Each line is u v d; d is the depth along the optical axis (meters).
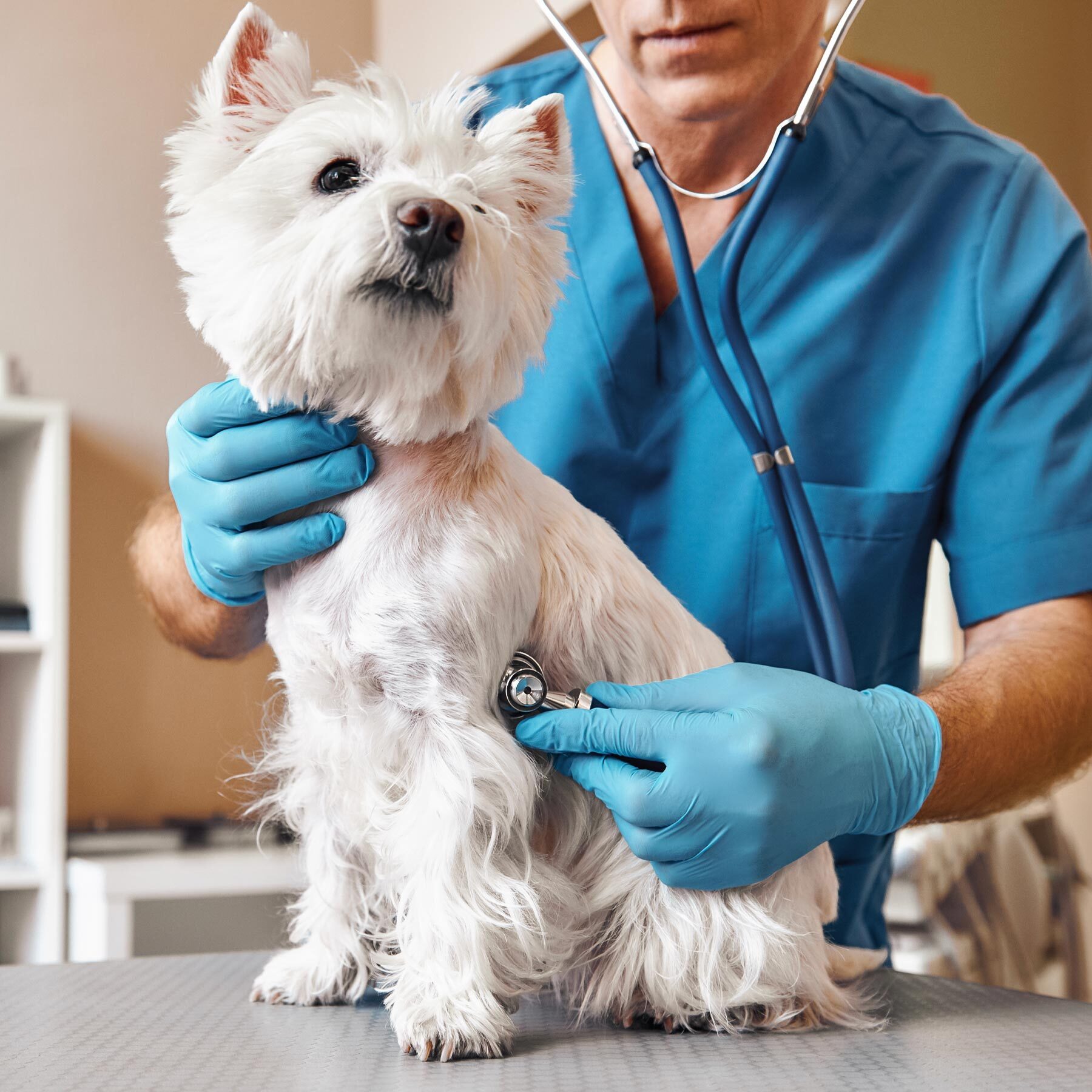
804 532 1.03
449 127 0.89
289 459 0.92
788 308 1.32
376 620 0.85
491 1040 0.79
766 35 1.13
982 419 1.29
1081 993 2.59
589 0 2.18
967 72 2.85
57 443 2.45
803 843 0.92
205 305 0.86
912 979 1.09
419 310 0.81
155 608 1.34
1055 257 1.31
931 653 2.79
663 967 0.89
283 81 0.91
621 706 0.92
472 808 0.83
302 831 1.01
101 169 2.92
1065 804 3.14
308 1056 0.78
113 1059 0.77
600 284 1.33
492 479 0.90
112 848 2.48
